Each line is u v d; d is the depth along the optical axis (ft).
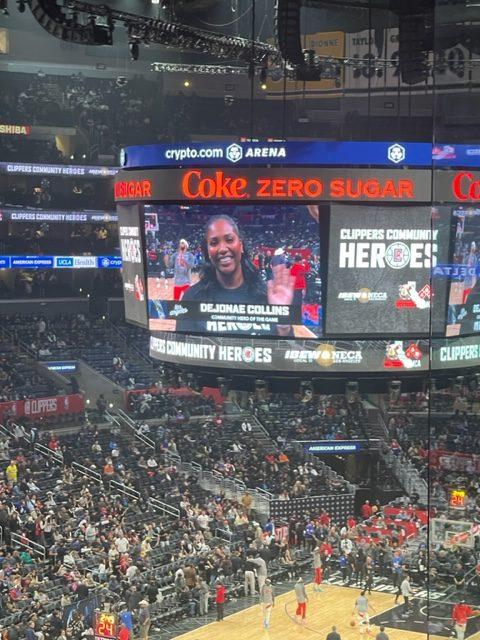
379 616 90.17
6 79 159.53
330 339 57.82
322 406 141.69
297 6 69.36
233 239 58.49
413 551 102.63
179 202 59.36
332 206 56.34
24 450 118.42
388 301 57.16
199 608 90.17
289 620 89.56
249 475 121.60
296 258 57.41
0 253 151.74
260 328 58.75
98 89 163.84
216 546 100.22
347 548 101.40
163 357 62.69
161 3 106.93
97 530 96.94
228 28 129.70
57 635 76.23
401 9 71.51
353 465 132.05
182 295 60.59
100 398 142.61
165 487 116.16
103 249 159.94
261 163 57.16
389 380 58.39
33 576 84.38
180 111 160.76
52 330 154.92
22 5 71.36
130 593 82.79
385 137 129.39
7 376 138.21
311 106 140.15
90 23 73.31
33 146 155.22
